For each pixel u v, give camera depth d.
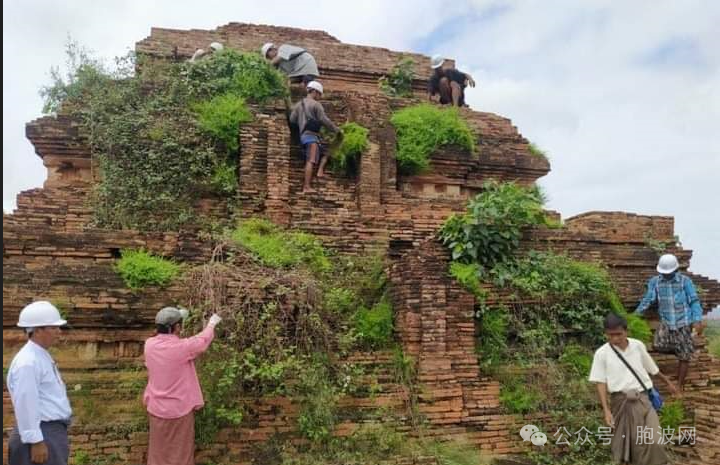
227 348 7.85
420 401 8.82
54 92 11.80
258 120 11.83
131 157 11.10
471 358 9.27
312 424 8.09
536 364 9.48
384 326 9.56
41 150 11.29
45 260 8.43
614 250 11.33
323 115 11.72
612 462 8.37
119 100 11.43
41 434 5.50
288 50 13.77
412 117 12.93
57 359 8.08
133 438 7.68
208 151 11.41
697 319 9.91
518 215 10.48
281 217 11.33
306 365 8.31
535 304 10.03
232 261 9.00
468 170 13.27
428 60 16.97
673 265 10.02
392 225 11.73
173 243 9.02
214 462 7.69
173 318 7.03
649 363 7.21
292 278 8.75
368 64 16.48
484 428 8.86
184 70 12.16
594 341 10.28
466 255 10.02
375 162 12.09
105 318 8.19
